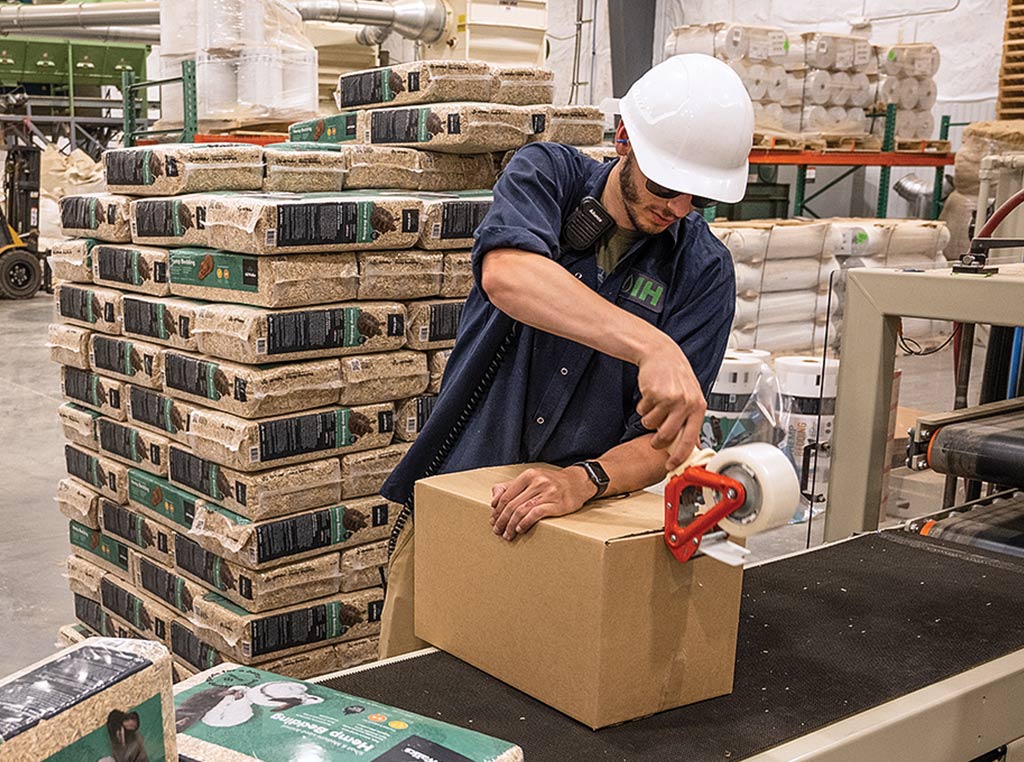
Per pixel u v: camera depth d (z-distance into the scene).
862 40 6.52
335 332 2.35
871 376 1.88
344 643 2.50
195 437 2.39
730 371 3.66
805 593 1.61
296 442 2.32
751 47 5.96
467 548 1.29
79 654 0.76
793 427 3.67
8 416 5.69
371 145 2.77
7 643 3.07
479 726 1.17
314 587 2.42
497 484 1.31
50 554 3.76
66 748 0.68
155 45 10.55
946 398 3.53
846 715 1.22
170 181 2.47
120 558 2.83
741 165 1.38
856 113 6.66
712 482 1.09
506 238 1.35
